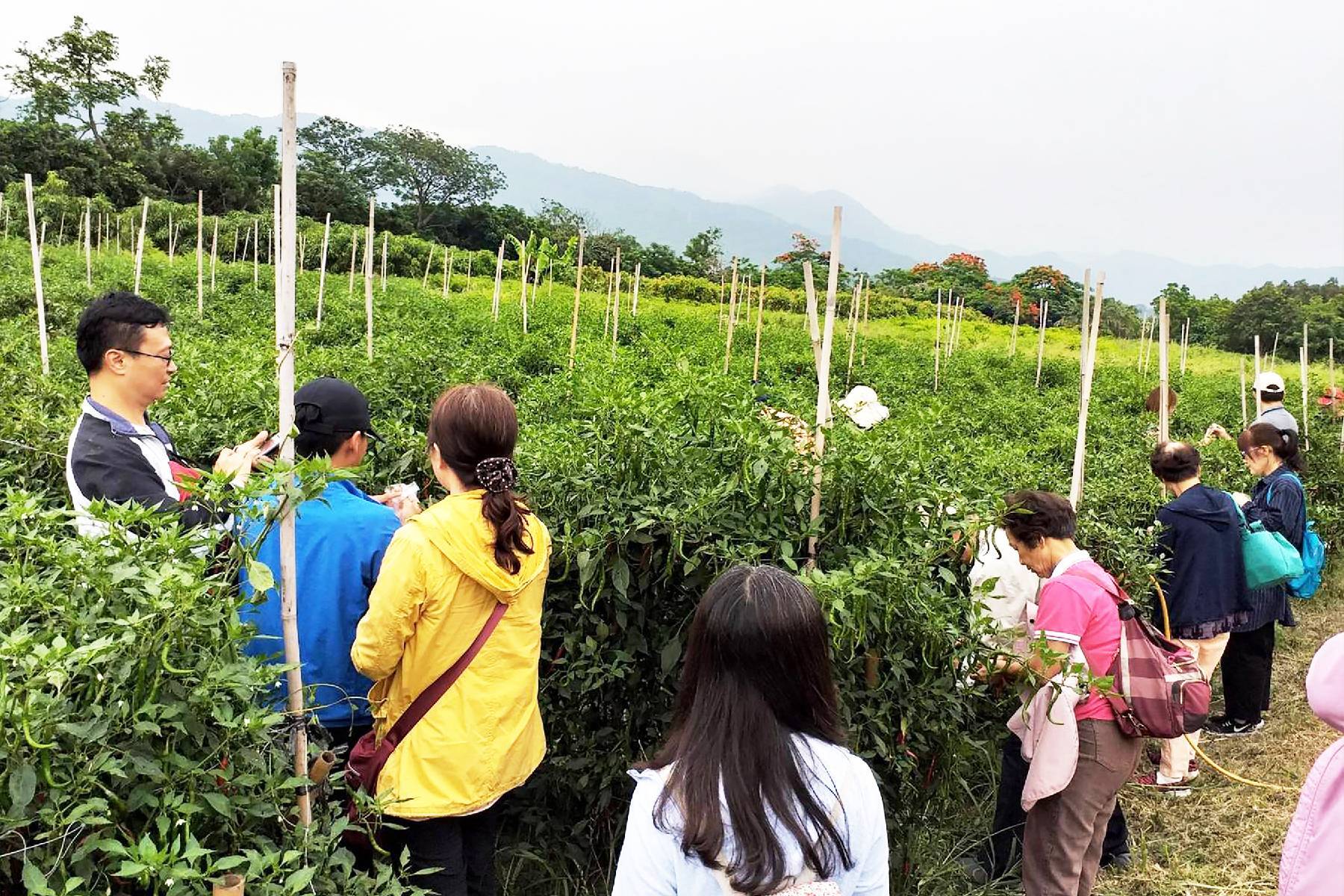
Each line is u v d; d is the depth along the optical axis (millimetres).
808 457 3357
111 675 1735
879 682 3381
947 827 4316
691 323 21656
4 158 45062
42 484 4086
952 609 3389
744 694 1658
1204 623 5156
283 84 2262
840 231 3301
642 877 1648
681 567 3301
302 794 2174
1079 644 3416
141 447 2988
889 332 29781
